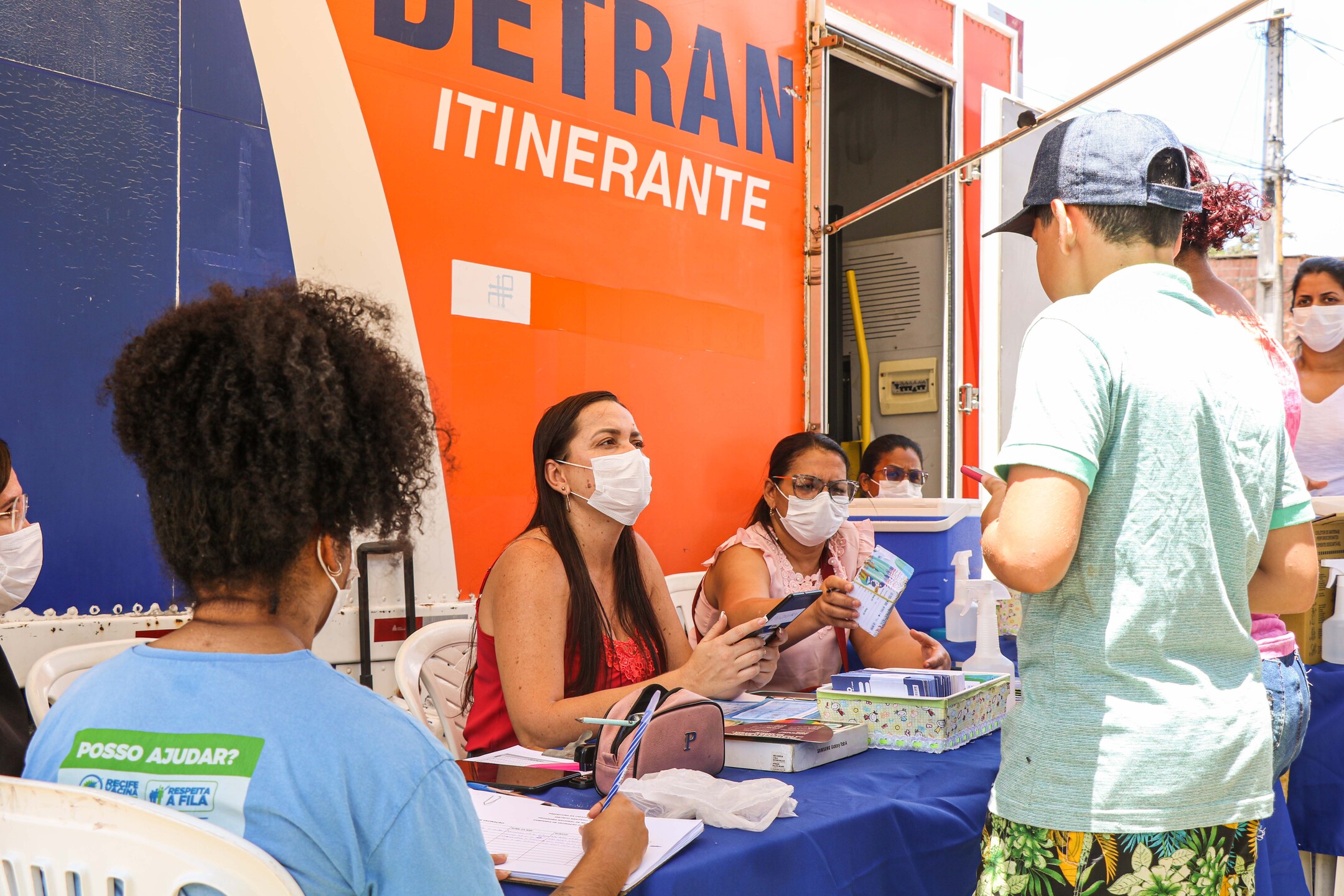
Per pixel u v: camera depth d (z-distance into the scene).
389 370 0.90
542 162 3.20
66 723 0.84
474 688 2.12
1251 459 1.18
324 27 2.71
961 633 2.85
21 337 2.20
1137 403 1.12
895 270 4.91
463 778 0.87
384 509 0.88
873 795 1.43
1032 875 1.14
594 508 2.13
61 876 0.80
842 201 5.12
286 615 0.86
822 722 1.73
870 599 2.21
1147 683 1.09
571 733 1.78
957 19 4.70
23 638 2.17
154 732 0.80
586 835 1.10
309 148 2.67
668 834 1.18
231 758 0.78
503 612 1.96
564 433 2.11
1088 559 1.12
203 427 0.80
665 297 3.59
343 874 0.79
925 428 4.80
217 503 0.81
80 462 2.27
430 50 2.92
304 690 0.82
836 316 4.56
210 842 0.75
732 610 2.43
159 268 2.41
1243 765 1.10
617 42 3.43
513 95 3.12
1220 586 1.12
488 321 3.04
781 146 4.05
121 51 2.36
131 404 0.83
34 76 2.23
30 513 2.19
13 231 2.20
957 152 4.72
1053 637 1.16
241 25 2.55
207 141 2.49
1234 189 1.83
